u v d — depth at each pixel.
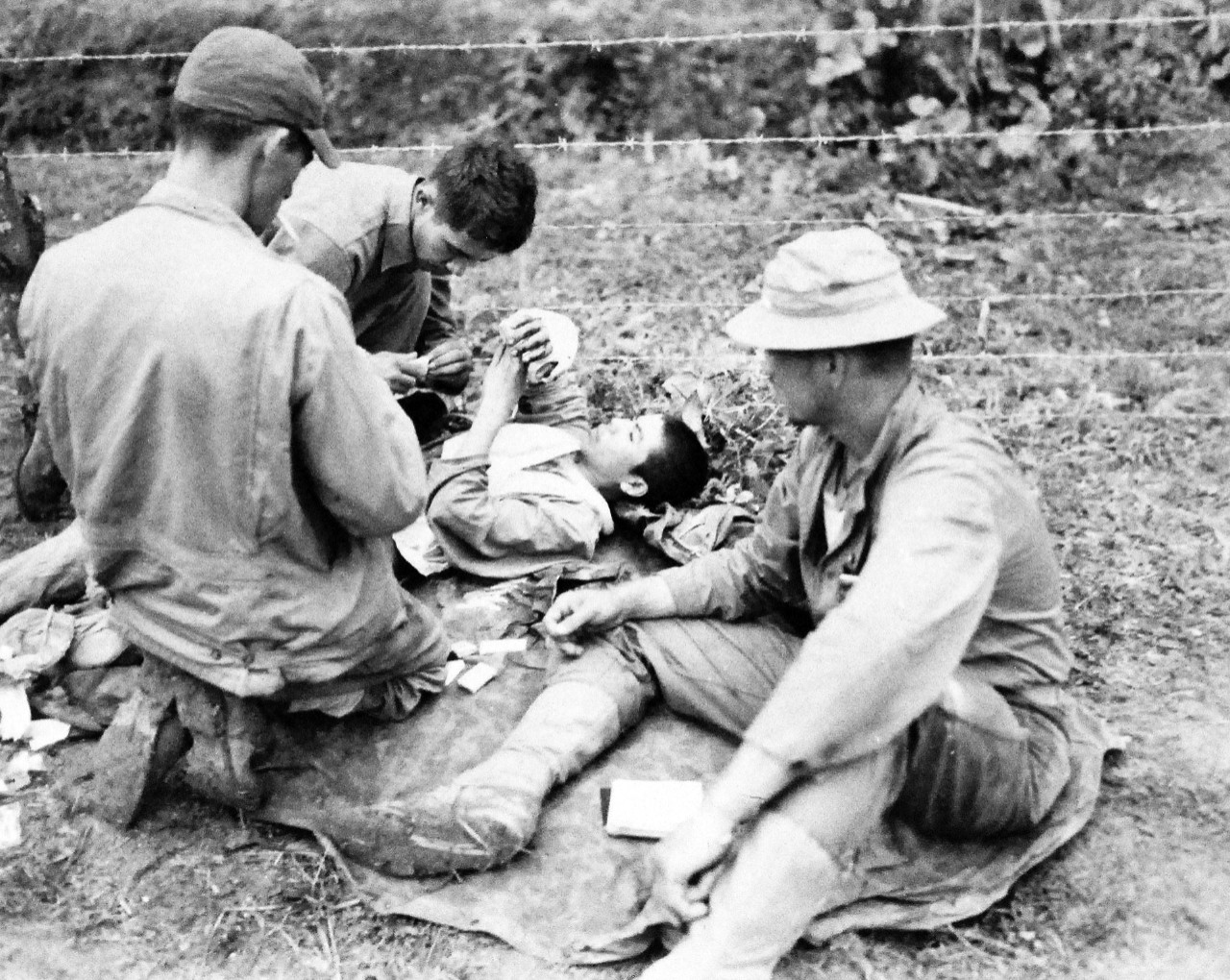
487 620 3.69
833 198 5.77
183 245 2.64
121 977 2.75
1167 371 4.77
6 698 3.30
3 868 2.97
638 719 3.31
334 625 2.91
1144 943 2.83
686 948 2.61
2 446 4.14
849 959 2.78
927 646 2.44
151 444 2.71
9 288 4.02
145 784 3.00
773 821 2.57
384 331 4.07
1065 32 6.03
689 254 5.49
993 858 2.93
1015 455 4.37
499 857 2.90
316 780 3.14
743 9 6.20
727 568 3.29
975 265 5.40
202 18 6.38
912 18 5.94
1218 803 3.15
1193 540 4.00
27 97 6.41
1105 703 3.46
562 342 3.96
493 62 6.20
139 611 2.97
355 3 6.34
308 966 2.77
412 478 2.88
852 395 2.62
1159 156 5.86
